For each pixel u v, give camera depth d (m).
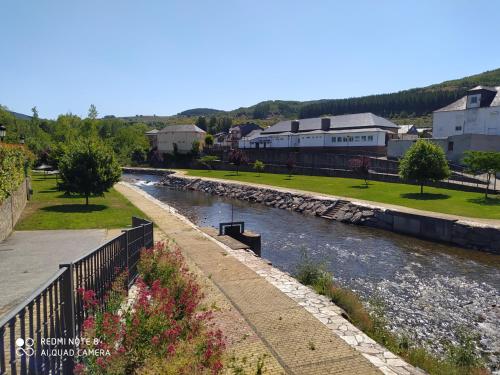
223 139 119.62
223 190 50.03
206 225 28.55
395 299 13.66
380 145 59.62
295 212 34.81
